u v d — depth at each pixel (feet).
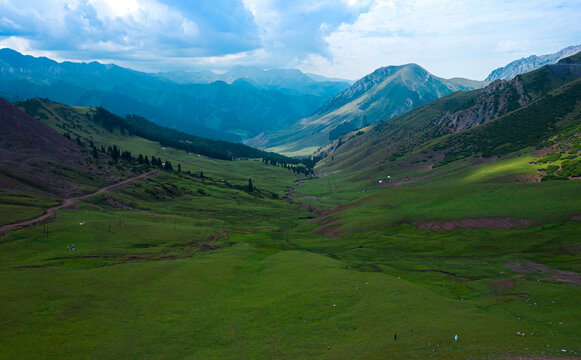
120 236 348.59
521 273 217.15
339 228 410.93
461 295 189.78
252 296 199.72
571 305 150.00
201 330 153.07
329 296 184.55
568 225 289.33
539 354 103.40
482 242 293.64
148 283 209.46
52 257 265.95
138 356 130.21
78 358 126.31
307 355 125.59
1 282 191.01
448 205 390.83
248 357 128.67
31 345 132.57
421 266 255.91
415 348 114.21
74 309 163.53
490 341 115.44
